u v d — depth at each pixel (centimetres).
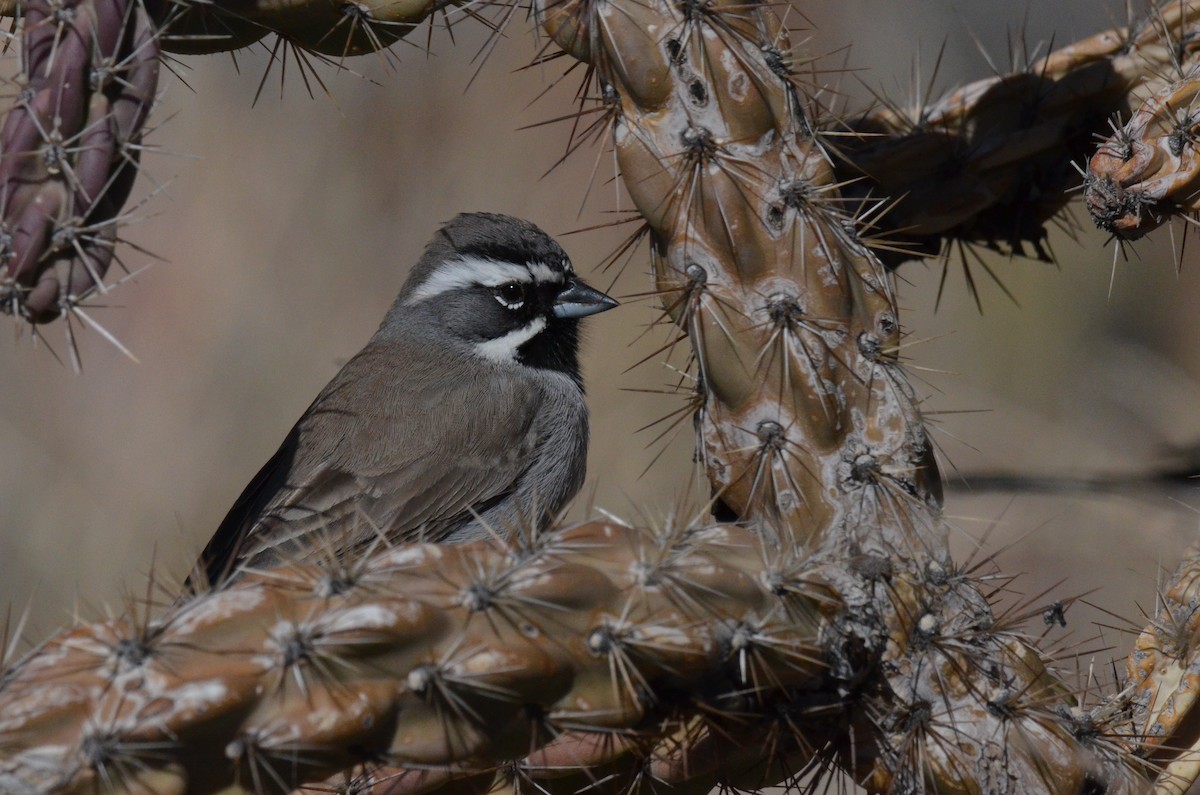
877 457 888
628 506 2197
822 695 840
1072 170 1165
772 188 874
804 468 882
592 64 904
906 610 859
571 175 2803
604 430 2314
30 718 645
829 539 873
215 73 2875
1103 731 891
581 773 896
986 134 1151
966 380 2338
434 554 738
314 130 2852
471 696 713
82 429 2569
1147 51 1134
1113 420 2119
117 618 733
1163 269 2438
